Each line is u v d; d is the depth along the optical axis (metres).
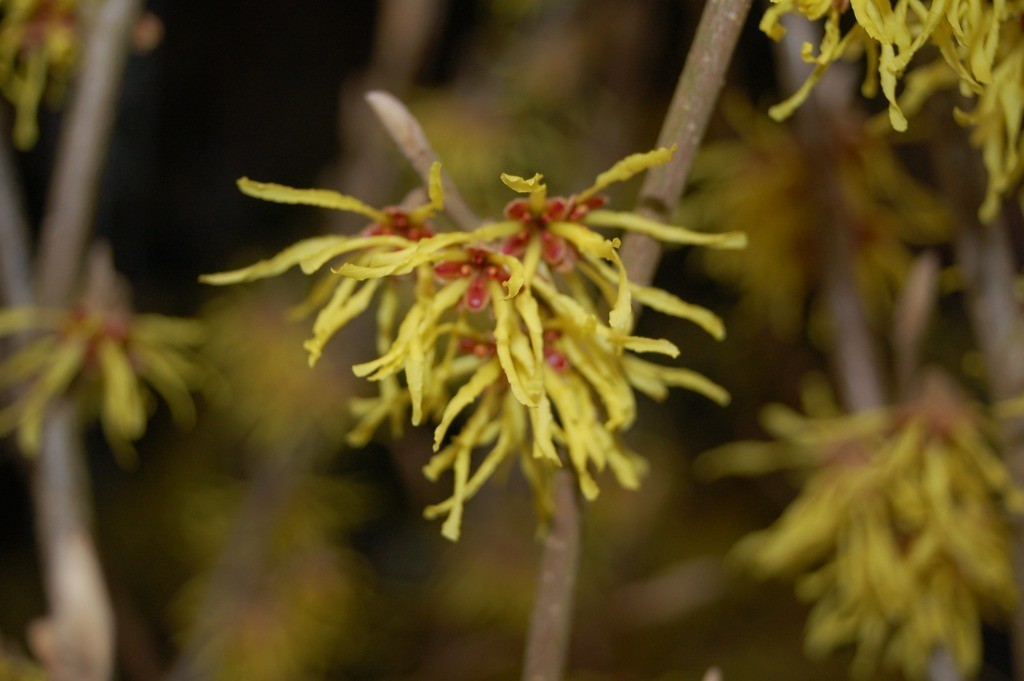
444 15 0.80
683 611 0.90
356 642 0.87
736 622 0.95
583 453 0.36
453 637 0.96
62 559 0.44
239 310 0.76
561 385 0.36
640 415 1.00
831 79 0.47
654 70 0.82
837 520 0.44
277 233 1.29
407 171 0.74
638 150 0.81
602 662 0.87
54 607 0.44
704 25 0.36
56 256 0.44
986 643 1.02
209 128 1.29
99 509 1.07
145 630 0.64
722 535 0.96
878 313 0.54
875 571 0.43
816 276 0.50
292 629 0.73
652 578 0.93
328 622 0.77
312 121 1.30
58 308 0.44
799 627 0.94
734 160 0.49
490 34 0.82
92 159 0.44
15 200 0.46
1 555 1.16
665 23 0.79
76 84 0.45
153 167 1.17
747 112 0.52
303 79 1.31
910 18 0.38
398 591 1.04
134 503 1.08
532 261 0.36
